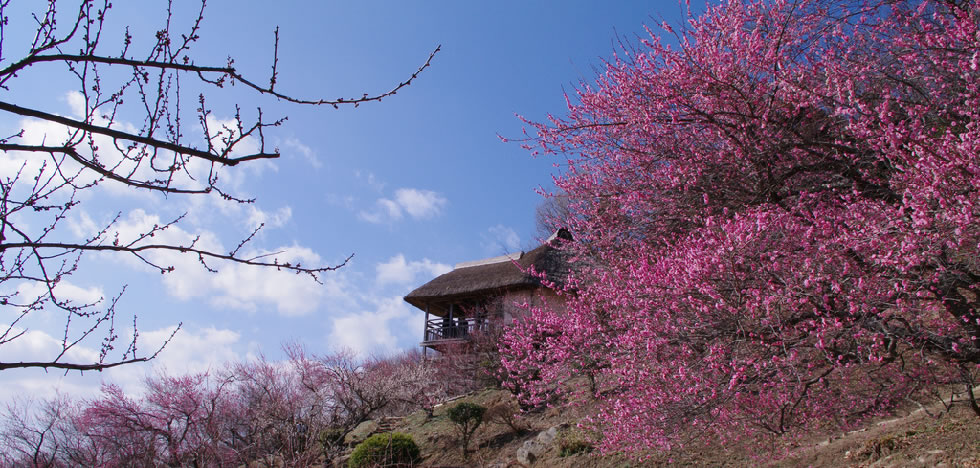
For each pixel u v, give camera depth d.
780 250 6.23
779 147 7.02
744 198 7.31
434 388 20.12
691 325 6.45
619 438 7.58
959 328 6.15
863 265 5.87
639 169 8.54
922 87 6.61
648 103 8.04
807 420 7.01
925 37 5.77
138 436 11.67
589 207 9.62
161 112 2.56
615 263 8.55
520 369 10.34
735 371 6.03
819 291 5.50
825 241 5.73
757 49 7.19
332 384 17.05
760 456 8.49
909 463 6.96
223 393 14.93
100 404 12.72
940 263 5.14
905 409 8.75
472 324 21.27
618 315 7.62
